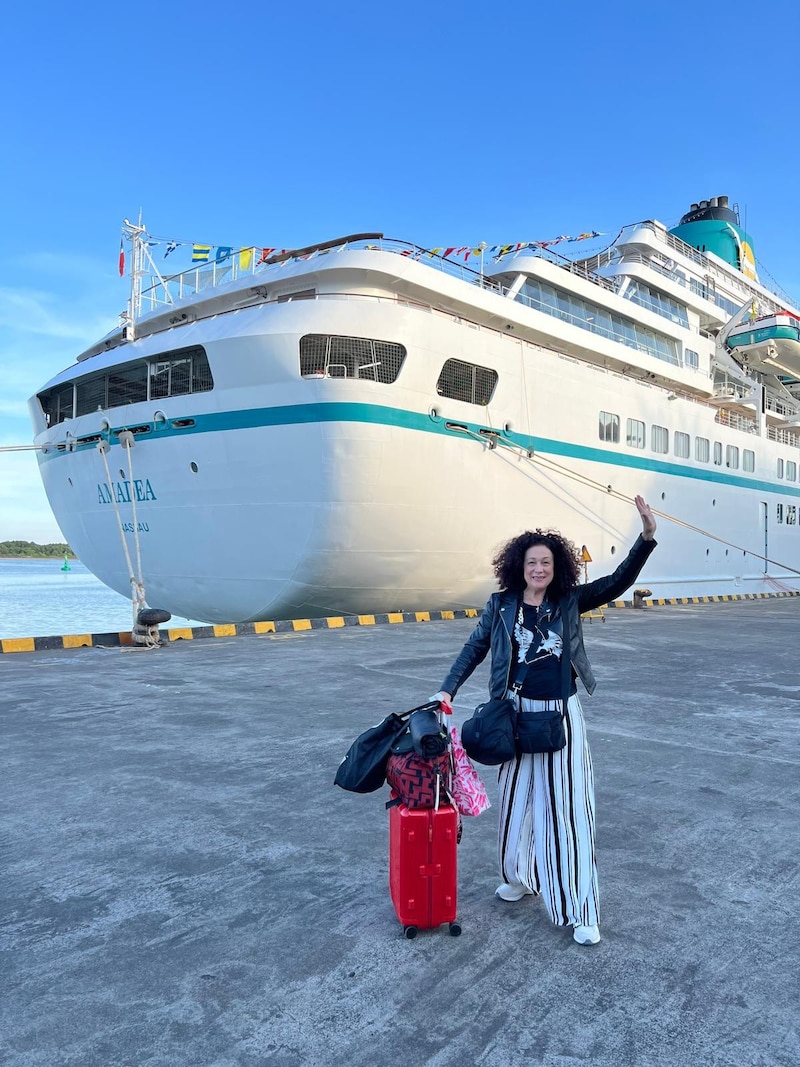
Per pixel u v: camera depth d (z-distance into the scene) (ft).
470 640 9.39
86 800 13.55
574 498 51.49
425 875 8.64
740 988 7.77
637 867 10.84
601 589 9.03
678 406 63.16
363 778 9.02
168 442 41.88
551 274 50.98
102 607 93.04
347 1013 7.28
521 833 9.07
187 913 9.34
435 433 40.88
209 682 25.43
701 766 16.01
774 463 79.87
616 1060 6.62
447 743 8.76
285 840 11.72
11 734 18.31
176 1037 6.90
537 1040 6.89
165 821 12.52
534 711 8.75
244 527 40.75
